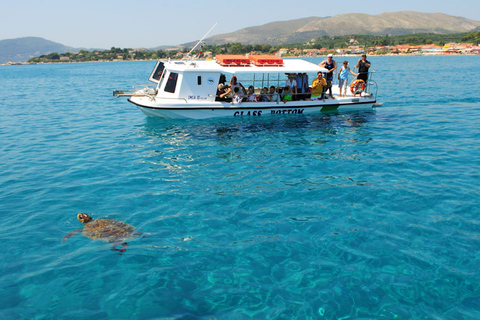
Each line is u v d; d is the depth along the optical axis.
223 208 8.98
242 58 18.42
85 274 6.52
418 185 10.19
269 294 6.02
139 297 5.94
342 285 6.22
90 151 13.74
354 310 5.66
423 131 16.14
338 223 8.20
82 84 46.19
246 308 5.70
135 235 7.75
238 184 10.43
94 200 9.43
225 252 7.17
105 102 27.31
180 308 5.70
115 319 5.46
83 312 5.61
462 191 9.71
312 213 8.69
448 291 6.05
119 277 6.43
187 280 6.36
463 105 22.61
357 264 6.76
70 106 25.48
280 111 18.72
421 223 8.15
